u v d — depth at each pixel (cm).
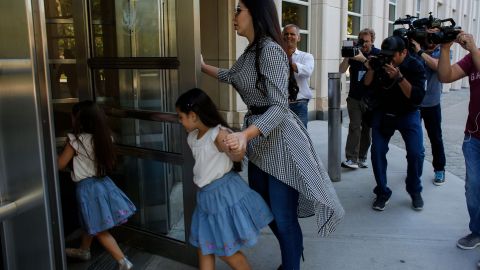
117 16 304
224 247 233
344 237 351
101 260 311
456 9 2062
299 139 241
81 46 321
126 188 323
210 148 235
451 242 340
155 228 313
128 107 307
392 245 336
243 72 241
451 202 431
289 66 245
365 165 565
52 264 164
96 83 322
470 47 300
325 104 941
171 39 278
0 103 155
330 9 934
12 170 158
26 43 150
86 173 281
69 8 415
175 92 279
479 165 314
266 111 223
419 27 405
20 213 159
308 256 318
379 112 398
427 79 467
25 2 148
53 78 417
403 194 455
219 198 236
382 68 373
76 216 361
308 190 235
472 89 310
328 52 942
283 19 841
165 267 293
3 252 165
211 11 663
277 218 253
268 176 251
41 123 157
